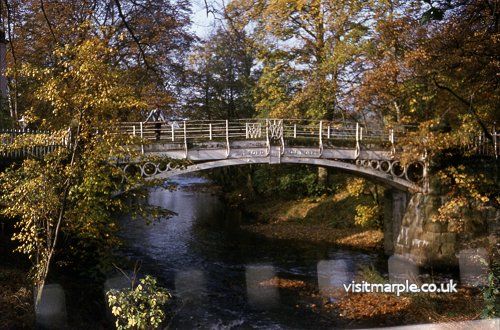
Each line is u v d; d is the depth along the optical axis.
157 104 24.72
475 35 12.44
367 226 26.53
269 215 32.16
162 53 25.89
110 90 9.66
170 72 28.55
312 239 25.44
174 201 40.66
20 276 11.52
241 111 40.44
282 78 27.88
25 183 9.81
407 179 20.94
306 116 27.58
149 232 26.12
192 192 47.22
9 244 13.21
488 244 18.73
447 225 19.69
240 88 39.53
